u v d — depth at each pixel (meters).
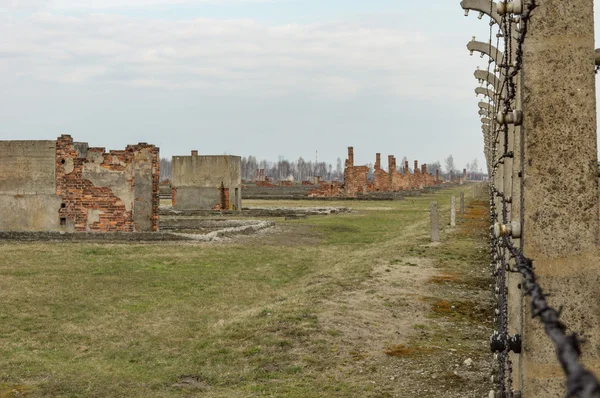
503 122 4.21
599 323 3.98
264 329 10.34
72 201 23.55
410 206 51.19
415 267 16.33
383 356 9.16
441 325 10.86
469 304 12.34
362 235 28.06
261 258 19.41
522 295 4.21
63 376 8.31
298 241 24.98
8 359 8.97
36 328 10.80
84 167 23.56
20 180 23.67
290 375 8.45
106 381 8.16
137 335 10.47
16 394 7.61
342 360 8.99
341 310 11.38
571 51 3.97
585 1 3.95
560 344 1.89
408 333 10.34
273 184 95.12
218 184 40.94
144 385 8.08
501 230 4.32
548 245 4.04
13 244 20.97
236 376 8.45
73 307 12.37
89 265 17.02
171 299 13.37
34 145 23.59
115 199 23.61
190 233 26.58
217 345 9.77
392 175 83.50
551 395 4.06
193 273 16.47
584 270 4.00
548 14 3.98
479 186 74.25
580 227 4.00
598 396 1.54
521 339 4.43
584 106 3.97
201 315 11.93
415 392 7.74
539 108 4.01
